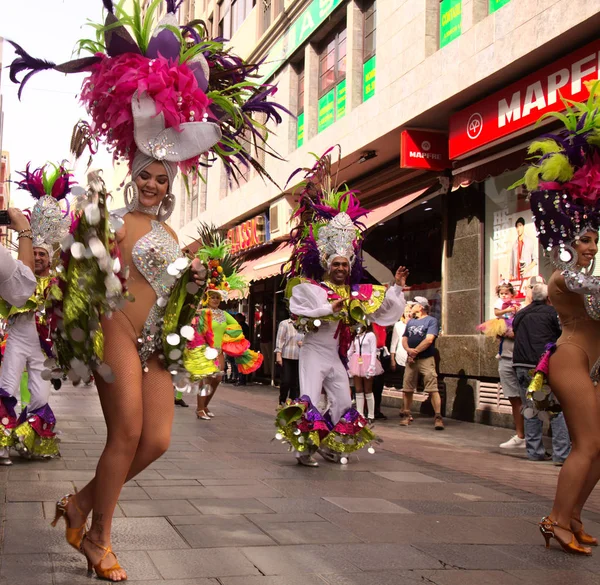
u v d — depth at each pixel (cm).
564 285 420
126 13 342
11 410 607
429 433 1005
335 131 1531
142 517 437
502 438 962
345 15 1625
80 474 559
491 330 895
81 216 309
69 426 863
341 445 674
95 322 314
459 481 619
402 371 1404
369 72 1494
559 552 405
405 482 600
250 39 2236
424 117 1205
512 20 966
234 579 331
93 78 350
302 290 657
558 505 410
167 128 345
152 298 341
